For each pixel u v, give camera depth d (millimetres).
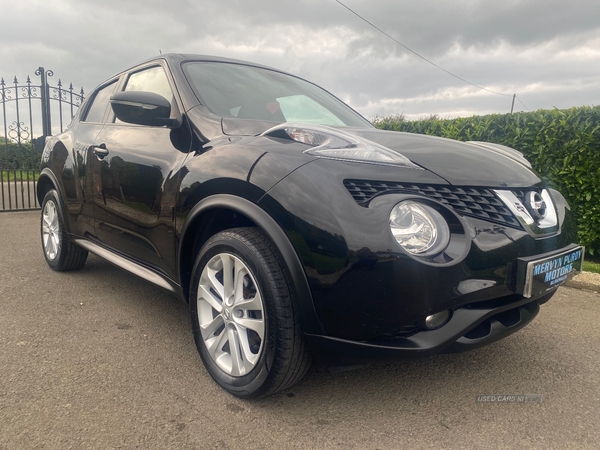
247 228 1977
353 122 3143
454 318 1732
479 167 2018
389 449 1700
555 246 2049
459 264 1689
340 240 1639
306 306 1723
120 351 2449
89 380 2127
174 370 2252
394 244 1624
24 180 10117
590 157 4770
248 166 1923
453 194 1846
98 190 3045
